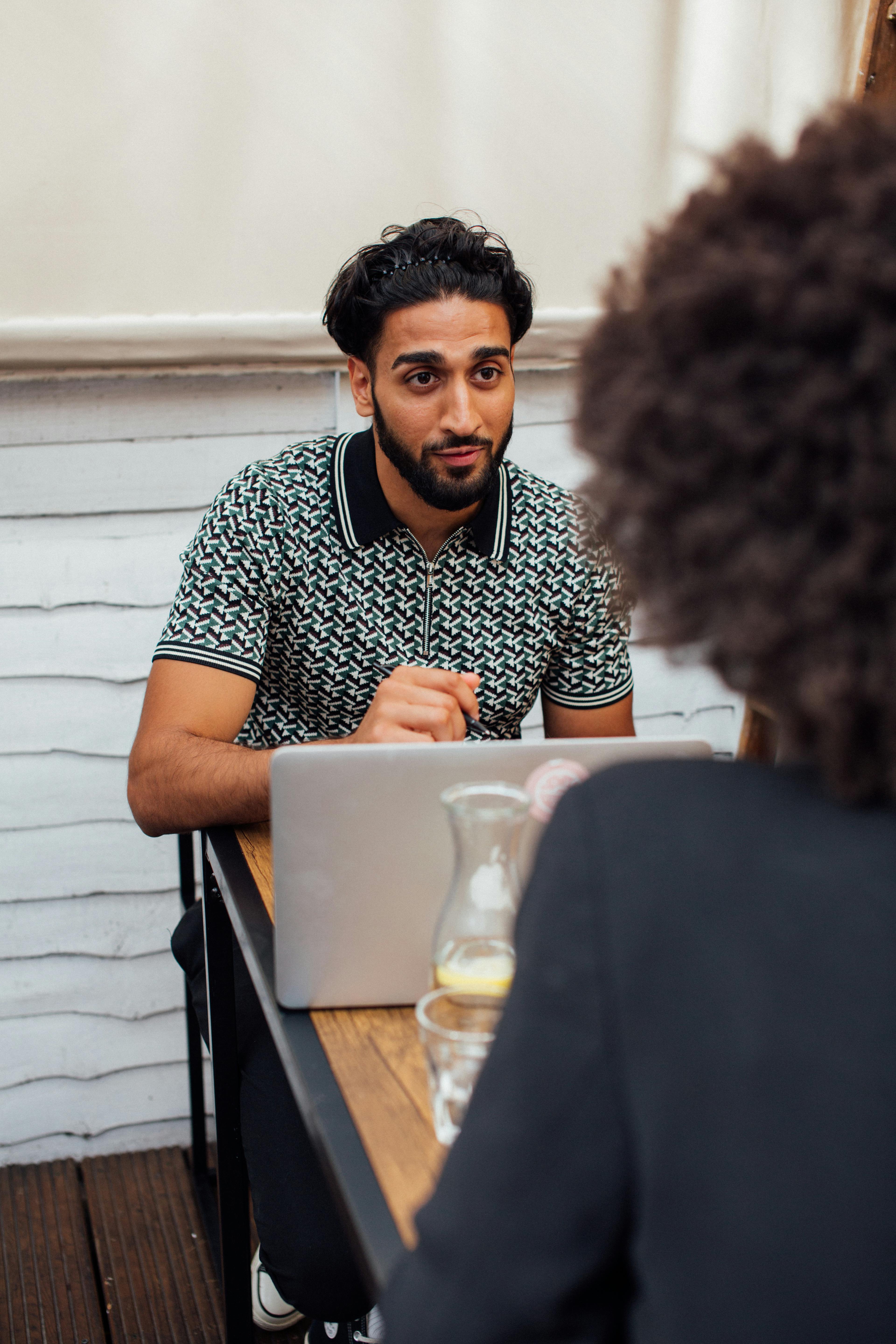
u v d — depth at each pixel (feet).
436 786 2.78
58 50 5.23
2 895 6.10
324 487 4.85
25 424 5.69
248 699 4.66
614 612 1.90
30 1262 5.56
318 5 5.47
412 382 4.42
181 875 5.73
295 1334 5.22
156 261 5.57
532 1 5.72
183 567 5.19
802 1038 1.26
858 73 6.14
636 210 6.12
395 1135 2.33
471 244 4.46
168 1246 5.70
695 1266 1.27
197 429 5.94
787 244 1.43
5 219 5.34
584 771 2.83
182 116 5.44
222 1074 4.28
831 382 1.35
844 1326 1.22
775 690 1.46
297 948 2.82
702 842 1.38
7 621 5.85
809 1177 1.24
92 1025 6.37
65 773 6.07
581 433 1.67
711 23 5.94
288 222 5.69
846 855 1.35
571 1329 1.39
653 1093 1.31
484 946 2.44
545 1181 1.37
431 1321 1.41
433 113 5.73
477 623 4.97
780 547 1.39
